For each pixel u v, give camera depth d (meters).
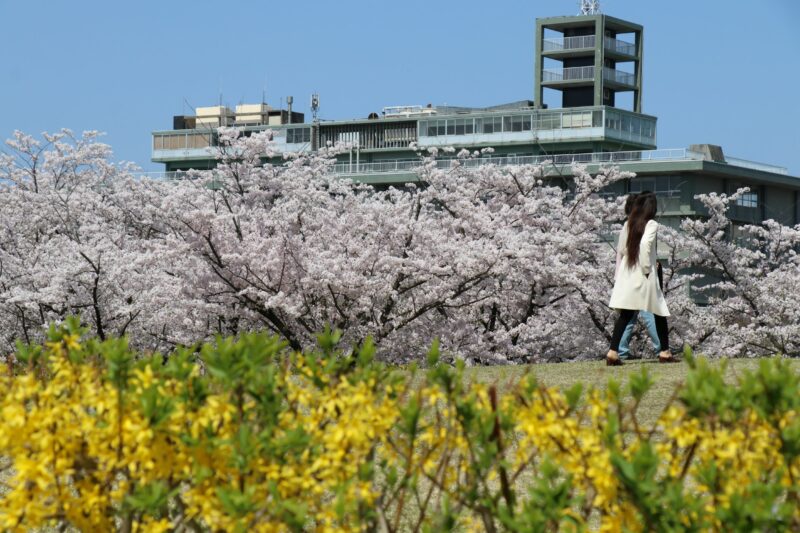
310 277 34.47
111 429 6.96
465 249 37.31
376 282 35.34
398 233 37.47
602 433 6.48
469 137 130.25
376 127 134.75
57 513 7.04
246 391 7.16
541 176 49.69
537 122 127.88
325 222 37.53
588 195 48.38
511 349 44.03
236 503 6.35
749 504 5.68
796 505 6.14
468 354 41.41
